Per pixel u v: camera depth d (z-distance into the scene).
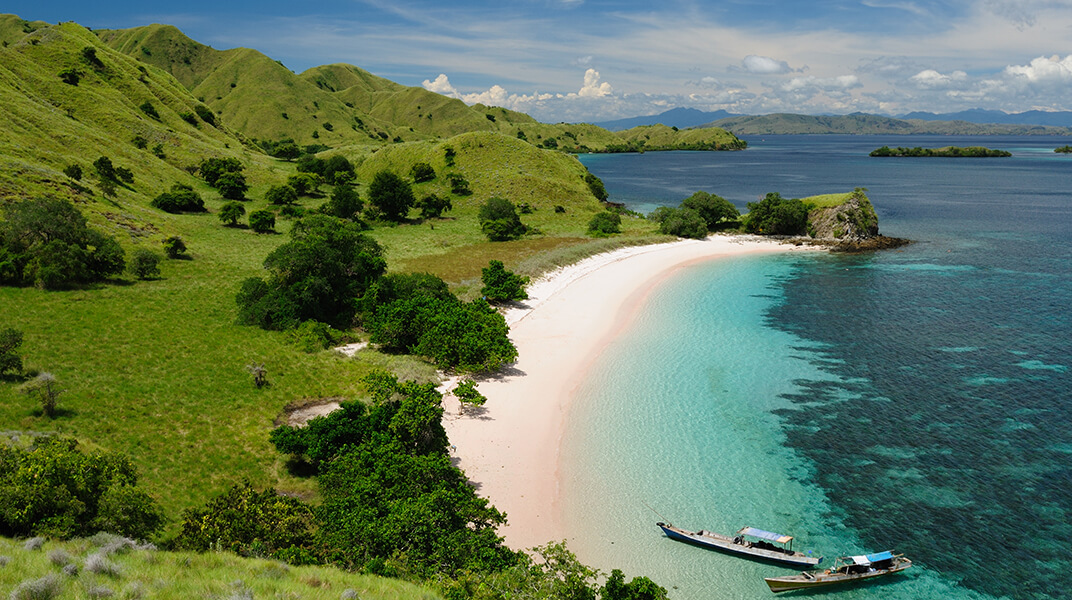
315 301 56.19
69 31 159.38
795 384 48.62
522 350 55.69
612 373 50.75
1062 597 26.94
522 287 71.94
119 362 43.19
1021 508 33.00
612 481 35.72
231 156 136.50
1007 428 41.22
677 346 56.75
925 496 34.19
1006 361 52.22
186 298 58.94
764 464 37.50
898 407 44.50
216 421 37.97
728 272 84.31
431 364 50.72
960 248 97.50
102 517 22.95
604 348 56.34
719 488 35.12
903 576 28.44
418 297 57.19
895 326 61.62
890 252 96.12
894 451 38.75
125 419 36.06
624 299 71.44
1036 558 29.33
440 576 23.31
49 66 131.75
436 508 27.83
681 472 36.66
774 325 62.44
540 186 137.50
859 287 76.19
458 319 52.62
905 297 71.44
